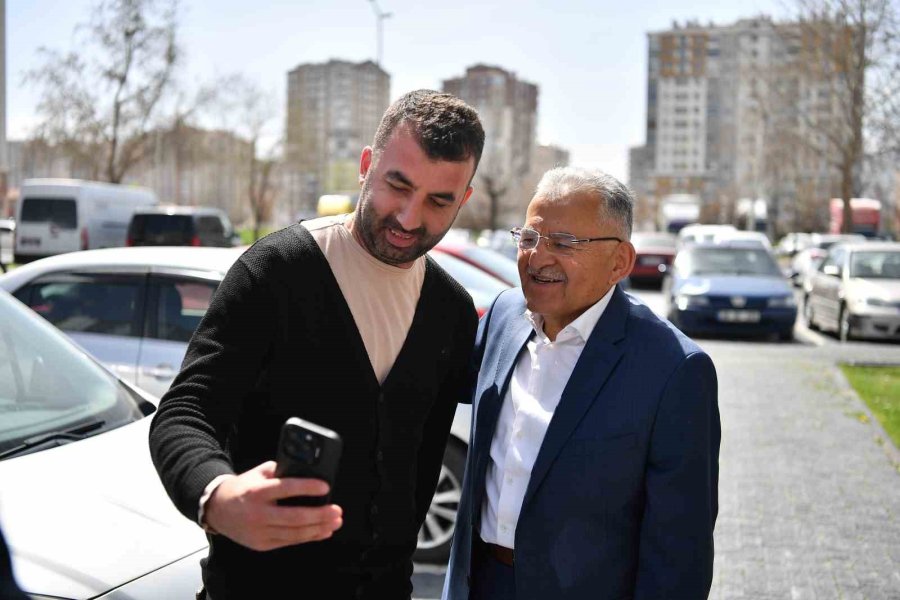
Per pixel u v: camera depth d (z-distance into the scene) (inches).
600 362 77.4
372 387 71.6
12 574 75.9
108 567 80.2
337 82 4458.7
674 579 73.0
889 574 163.6
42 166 1381.6
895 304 494.3
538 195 81.6
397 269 74.4
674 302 534.9
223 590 69.1
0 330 113.7
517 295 91.7
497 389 84.6
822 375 370.3
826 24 837.8
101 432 105.0
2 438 97.7
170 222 767.1
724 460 238.2
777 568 165.9
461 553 86.3
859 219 1547.7
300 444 53.0
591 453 75.5
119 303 186.4
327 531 54.2
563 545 76.1
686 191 4650.6
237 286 68.5
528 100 4072.3
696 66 4788.4
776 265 552.7
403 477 74.4
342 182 2593.5
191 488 57.4
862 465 234.2
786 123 1170.6
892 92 780.0
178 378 66.3
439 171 68.4
